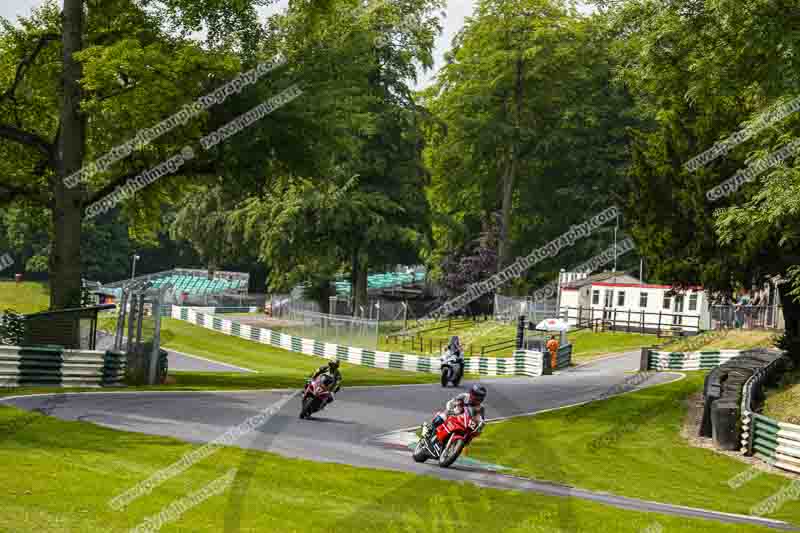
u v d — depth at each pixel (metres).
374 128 64.25
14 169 34.53
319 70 32.88
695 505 13.72
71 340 25.12
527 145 80.06
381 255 71.38
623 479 15.98
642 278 67.00
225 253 81.19
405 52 69.06
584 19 73.69
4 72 32.94
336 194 66.81
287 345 57.34
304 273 76.38
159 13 31.92
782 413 23.81
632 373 41.62
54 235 30.72
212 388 25.44
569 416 24.44
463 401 13.59
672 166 29.06
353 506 9.41
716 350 42.03
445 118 77.94
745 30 23.14
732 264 27.23
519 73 77.00
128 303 28.08
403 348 60.88
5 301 89.44
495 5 75.81
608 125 78.75
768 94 24.64
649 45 26.44
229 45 31.64
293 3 32.75
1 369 21.61
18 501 8.90
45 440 13.41
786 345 30.30
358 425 19.33
